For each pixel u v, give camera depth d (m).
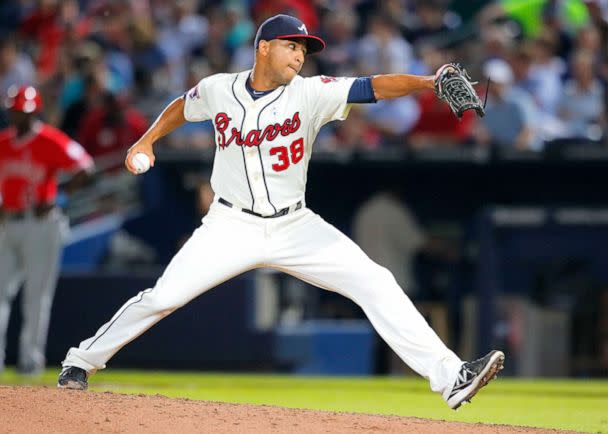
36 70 56.66
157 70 54.16
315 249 20.42
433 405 29.50
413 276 47.59
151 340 43.66
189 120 21.41
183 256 20.59
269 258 20.55
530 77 48.59
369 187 48.69
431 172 48.28
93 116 48.22
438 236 48.22
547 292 44.75
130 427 17.66
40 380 35.56
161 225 48.78
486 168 47.38
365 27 57.97
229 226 20.53
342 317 47.44
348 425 18.48
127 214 49.25
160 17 58.19
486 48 49.22
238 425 18.03
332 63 51.91
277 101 20.23
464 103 19.28
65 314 44.00
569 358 44.47
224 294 43.19
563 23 53.38
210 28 55.72
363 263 20.39
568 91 47.91
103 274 43.94
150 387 34.09
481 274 44.50
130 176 49.31
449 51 52.47
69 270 46.69
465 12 57.75
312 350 43.25
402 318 20.11
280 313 45.62
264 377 39.97
